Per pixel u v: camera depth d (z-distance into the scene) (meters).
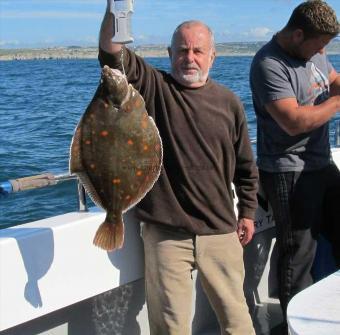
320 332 1.93
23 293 2.46
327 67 3.63
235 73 40.03
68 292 2.63
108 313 3.00
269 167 3.44
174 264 2.78
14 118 19.89
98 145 2.27
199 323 3.49
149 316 2.88
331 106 3.27
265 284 3.96
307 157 3.39
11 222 7.90
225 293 2.86
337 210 3.54
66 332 2.83
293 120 3.23
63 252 2.59
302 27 3.24
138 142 2.30
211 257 2.84
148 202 2.77
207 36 2.75
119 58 2.50
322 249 3.64
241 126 2.93
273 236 3.96
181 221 2.74
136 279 2.96
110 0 2.33
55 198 8.77
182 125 2.74
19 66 88.19
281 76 3.29
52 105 24.31
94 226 2.71
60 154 12.96
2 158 12.55
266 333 3.52
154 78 2.74
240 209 3.09
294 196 3.38
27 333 2.67
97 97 2.25
